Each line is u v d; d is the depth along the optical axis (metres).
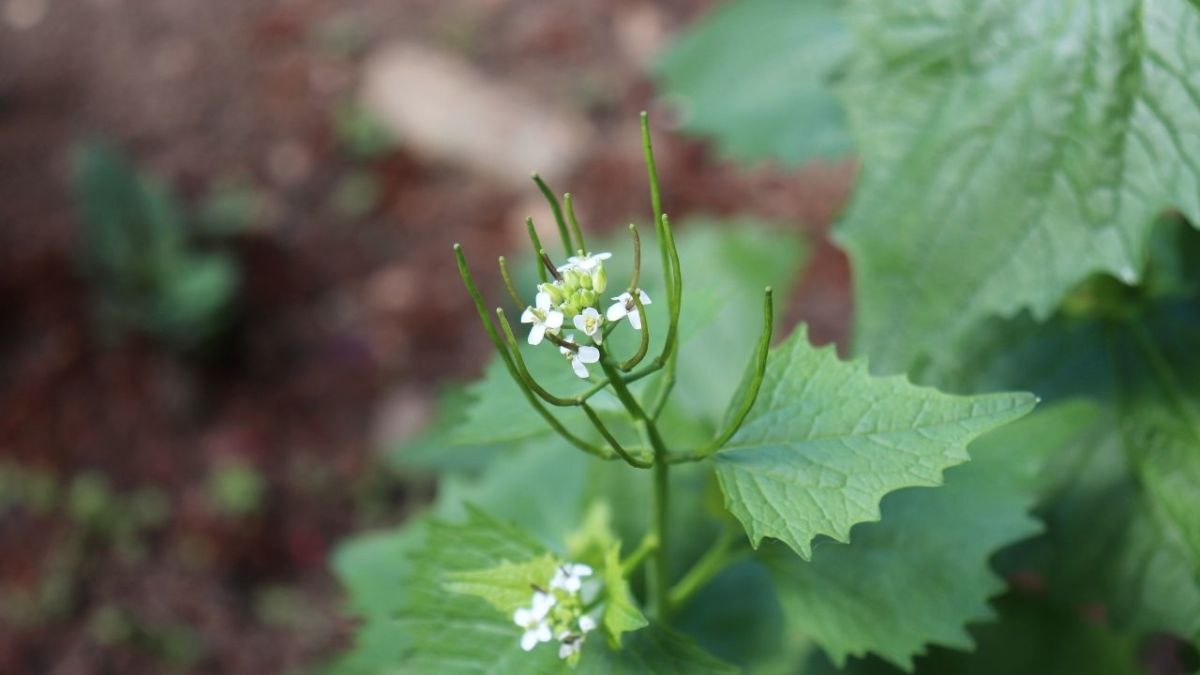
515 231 0.86
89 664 0.69
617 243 0.77
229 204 0.89
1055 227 0.32
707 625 0.39
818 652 0.39
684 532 0.38
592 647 0.30
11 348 0.82
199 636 0.71
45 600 0.71
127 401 0.80
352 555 0.41
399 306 0.84
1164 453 0.35
